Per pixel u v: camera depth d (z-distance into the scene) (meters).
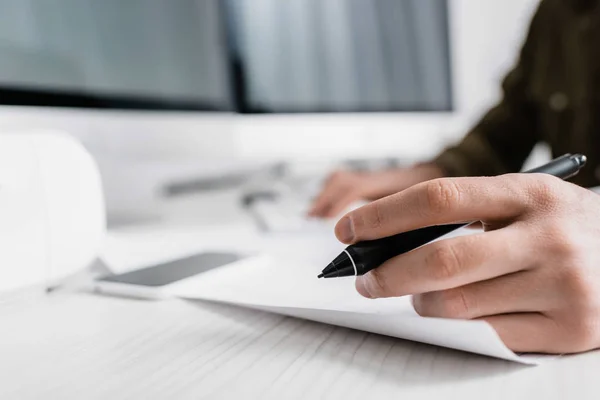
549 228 0.19
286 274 0.33
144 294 0.28
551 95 0.78
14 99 0.41
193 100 0.59
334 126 0.72
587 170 0.72
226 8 0.63
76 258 0.29
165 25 0.56
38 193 0.27
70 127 0.47
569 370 0.17
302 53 0.70
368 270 0.20
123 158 0.54
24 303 0.27
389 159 0.89
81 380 0.17
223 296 0.27
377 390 0.16
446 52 0.88
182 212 0.70
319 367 0.18
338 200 0.60
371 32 0.77
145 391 0.16
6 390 0.16
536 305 0.19
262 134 0.66
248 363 0.18
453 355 0.19
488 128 0.82
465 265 0.18
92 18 0.48
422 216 0.19
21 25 0.42
